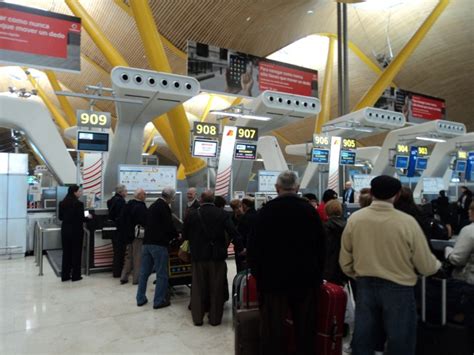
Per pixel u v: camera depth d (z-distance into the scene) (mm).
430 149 23609
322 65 24891
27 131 9914
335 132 14180
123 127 9539
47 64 8203
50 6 19656
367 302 2420
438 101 18062
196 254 4332
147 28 11945
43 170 22062
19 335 4039
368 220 2445
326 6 18016
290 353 2861
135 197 6438
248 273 3164
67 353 3588
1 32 7828
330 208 3803
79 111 8727
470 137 15500
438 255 3506
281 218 2658
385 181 2441
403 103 17125
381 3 19359
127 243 6391
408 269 2348
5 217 8891
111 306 5078
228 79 12414
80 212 6688
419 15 19953
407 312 2311
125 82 7898
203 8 16438
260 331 2715
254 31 18172
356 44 22453
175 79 8320
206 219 4340
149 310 4898
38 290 5953
